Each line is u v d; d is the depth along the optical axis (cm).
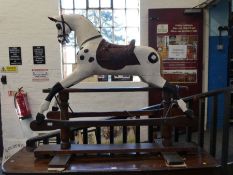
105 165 159
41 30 377
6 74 387
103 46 165
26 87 388
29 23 377
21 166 159
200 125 217
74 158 170
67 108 173
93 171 150
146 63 164
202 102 217
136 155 174
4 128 397
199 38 372
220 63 381
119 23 390
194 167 154
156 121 165
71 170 152
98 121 163
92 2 387
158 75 166
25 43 380
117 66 164
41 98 388
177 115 170
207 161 163
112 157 172
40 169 154
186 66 377
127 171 151
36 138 205
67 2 387
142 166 156
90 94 387
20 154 181
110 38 393
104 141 335
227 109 196
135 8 387
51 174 151
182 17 369
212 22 373
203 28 373
